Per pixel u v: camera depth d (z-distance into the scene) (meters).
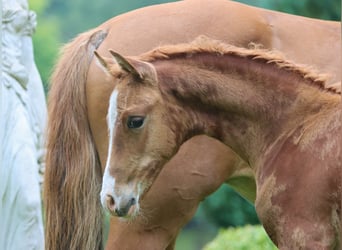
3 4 12.68
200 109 10.79
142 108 10.43
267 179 10.69
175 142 10.69
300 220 10.42
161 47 10.87
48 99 12.05
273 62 10.83
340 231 10.30
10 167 12.13
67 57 11.99
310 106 10.70
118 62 10.39
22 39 12.80
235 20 12.02
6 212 12.14
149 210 11.63
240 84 10.79
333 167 10.36
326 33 12.26
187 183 11.68
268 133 10.80
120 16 12.25
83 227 11.80
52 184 11.87
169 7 12.12
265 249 16.22
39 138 12.92
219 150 11.71
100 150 11.84
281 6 23.33
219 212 22.75
